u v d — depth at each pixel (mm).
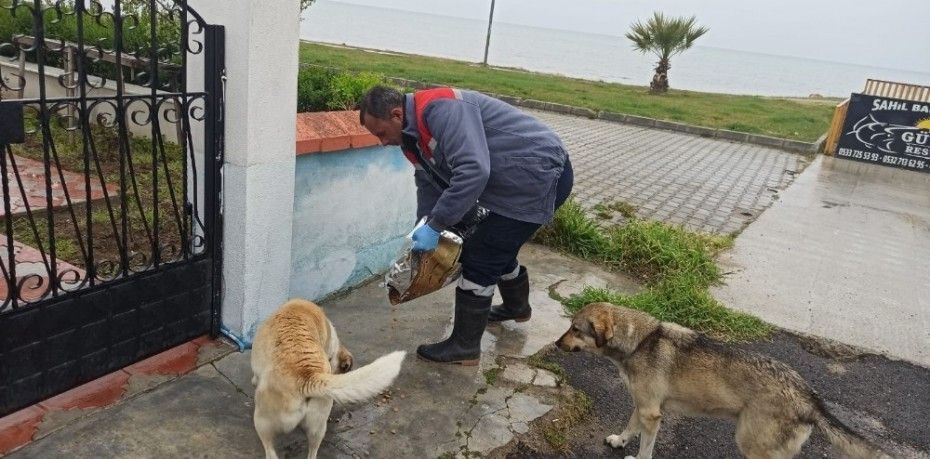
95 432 3207
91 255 3320
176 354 3896
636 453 3775
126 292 3525
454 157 3592
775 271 7043
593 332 3734
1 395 3104
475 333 4246
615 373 4520
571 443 3781
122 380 3604
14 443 3053
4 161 2875
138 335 3670
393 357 2752
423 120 3688
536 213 3949
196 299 3936
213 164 3730
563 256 6641
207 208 3814
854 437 3168
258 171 3773
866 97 14695
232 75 3564
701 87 43875
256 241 3914
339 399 2799
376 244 5340
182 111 3539
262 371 3133
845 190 11836
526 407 3959
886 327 5836
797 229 8875
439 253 3785
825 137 17297
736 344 5227
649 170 12094
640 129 17297
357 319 4766
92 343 3436
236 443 3287
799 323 5746
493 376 4234
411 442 3506
